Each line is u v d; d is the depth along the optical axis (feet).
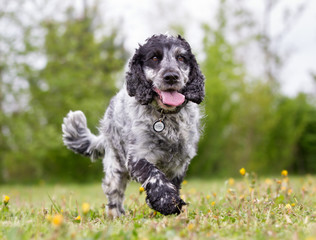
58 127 55.83
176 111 14.71
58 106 58.80
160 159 15.02
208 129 60.29
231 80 64.28
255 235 10.19
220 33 69.15
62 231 9.87
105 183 16.65
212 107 60.08
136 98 14.69
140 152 14.70
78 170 60.18
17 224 11.94
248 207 14.20
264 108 63.26
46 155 58.13
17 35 53.11
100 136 18.19
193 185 34.32
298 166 68.64
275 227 11.03
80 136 18.84
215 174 62.64
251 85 64.59
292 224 11.55
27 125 54.70
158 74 14.39
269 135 65.26
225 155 63.72
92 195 28.45
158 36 15.49
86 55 63.87
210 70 63.57
